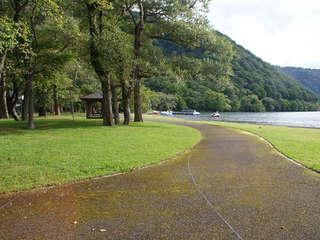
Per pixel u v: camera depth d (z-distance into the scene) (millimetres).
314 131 17750
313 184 5121
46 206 4090
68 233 3203
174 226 3375
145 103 41625
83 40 15867
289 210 3855
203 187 5000
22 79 18266
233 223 3451
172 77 18672
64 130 14570
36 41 14836
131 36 21156
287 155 8094
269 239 3035
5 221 3551
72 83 35625
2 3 14742
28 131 14039
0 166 6496
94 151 8586
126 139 11523
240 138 13125
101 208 3998
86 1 15805
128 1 18344
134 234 3172
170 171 6309
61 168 6395
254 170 6320
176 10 18359
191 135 14438
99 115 30484
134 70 17422
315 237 3074
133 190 4863
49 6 10641
